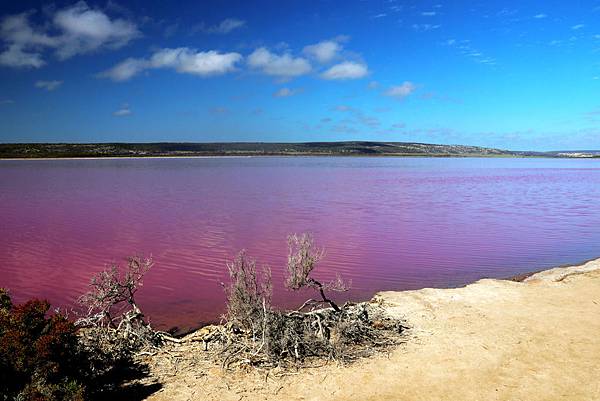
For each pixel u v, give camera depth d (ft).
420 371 21.30
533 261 44.98
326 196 104.27
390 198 100.78
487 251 48.57
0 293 20.77
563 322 27.30
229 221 67.36
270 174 189.26
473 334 25.53
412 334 25.54
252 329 23.66
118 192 110.52
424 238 55.21
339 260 44.29
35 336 18.51
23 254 46.01
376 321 26.53
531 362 22.09
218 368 21.59
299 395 19.31
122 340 23.53
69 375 18.51
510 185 141.90
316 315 25.45
